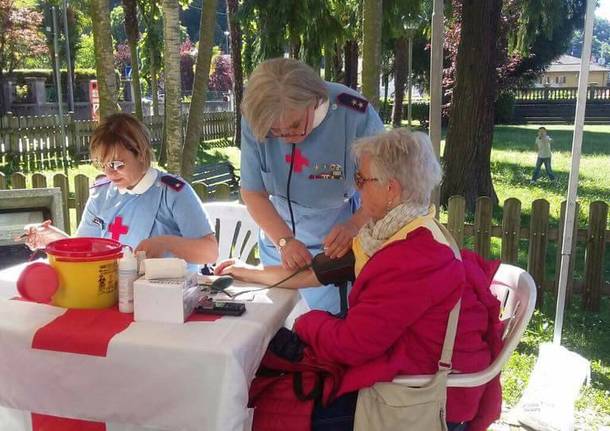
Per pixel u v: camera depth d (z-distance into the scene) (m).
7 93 23.42
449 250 1.89
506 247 5.35
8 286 2.26
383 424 1.84
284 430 1.96
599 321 4.98
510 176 13.21
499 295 2.39
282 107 2.13
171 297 1.89
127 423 1.82
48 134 14.05
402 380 1.86
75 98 28.02
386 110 28.08
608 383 3.82
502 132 27.89
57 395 1.84
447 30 21.20
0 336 1.85
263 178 2.64
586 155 17.73
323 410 1.95
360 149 1.98
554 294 5.33
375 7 4.45
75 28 26.31
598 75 64.00
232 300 2.15
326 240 2.30
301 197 2.62
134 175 2.61
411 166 1.90
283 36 9.10
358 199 2.75
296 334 2.08
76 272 1.99
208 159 16.06
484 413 2.11
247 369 1.79
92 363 1.78
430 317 1.86
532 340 4.48
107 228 2.72
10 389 1.88
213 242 2.64
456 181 9.36
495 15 9.08
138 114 15.79
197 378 1.72
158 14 15.44
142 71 20.81
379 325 1.83
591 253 5.15
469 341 1.92
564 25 29.17
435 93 3.72
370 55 4.51
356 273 2.03
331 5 10.18
